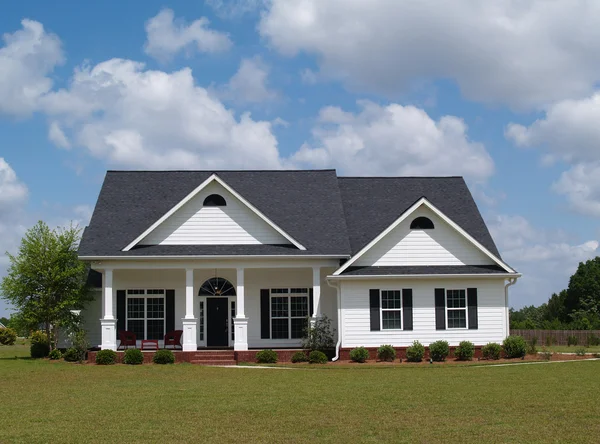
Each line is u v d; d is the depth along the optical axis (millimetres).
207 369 29734
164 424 16625
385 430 15734
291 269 36781
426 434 15273
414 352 32344
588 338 53031
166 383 24562
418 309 33844
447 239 34719
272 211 36625
